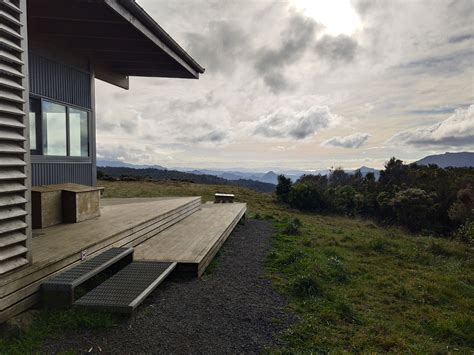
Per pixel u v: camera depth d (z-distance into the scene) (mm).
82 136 6074
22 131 2656
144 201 8484
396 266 6250
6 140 2498
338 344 2896
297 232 8703
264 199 23859
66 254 3070
